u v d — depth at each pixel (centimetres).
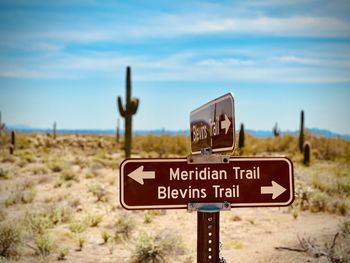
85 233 980
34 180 1920
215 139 331
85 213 1217
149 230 1023
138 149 4100
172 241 829
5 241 793
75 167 2567
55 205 1248
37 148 4306
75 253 825
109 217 1164
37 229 977
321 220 1112
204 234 327
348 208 1229
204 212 327
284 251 770
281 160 333
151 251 774
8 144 4003
